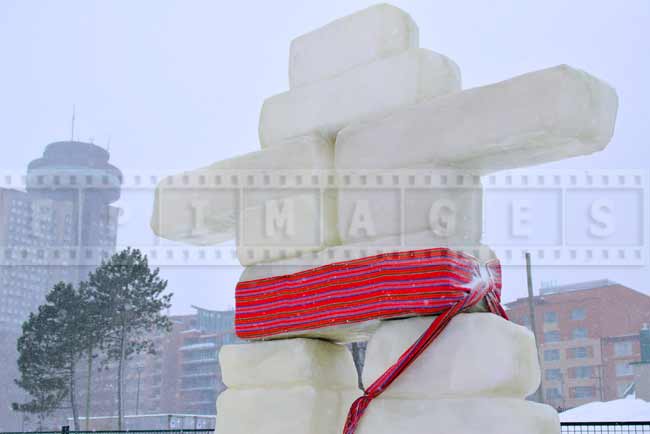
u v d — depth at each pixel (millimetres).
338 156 3201
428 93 3033
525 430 2537
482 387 2615
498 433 2551
